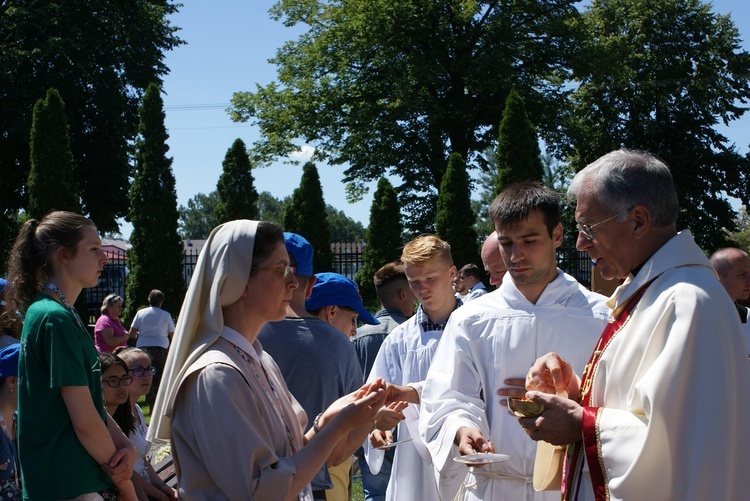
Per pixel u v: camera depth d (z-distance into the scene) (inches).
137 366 163.6
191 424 82.8
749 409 79.8
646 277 87.8
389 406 128.0
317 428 101.2
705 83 1347.2
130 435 149.9
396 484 154.6
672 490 78.3
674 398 78.3
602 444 83.7
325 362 131.6
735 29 1382.9
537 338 121.9
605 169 90.8
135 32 1118.4
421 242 163.2
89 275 123.0
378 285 201.3
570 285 124.8
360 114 1160.8
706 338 79.5
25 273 120.4
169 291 749.3
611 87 1330.0
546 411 89.0
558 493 118.3
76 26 1083.9
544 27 1098.7
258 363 91.2
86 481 112.5
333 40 1139.9
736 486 77.9
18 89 1018.1
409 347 163.3
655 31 1368.1
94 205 1123.9
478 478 122.0
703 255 88.7
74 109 1088.2
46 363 113.7
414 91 1083.3
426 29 1088.2
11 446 141.9
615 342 89.2
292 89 1204.5
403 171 1178.6
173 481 168.4
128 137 1133.1
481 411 121.4
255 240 89.3
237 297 88.5
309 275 138.0
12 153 1064.8
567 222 912.9
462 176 749.9
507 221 120.6
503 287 127.3
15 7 1049.5
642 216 89.0
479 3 1090.1
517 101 673.0
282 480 80.5
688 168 1312.7
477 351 124.2
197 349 86.0
